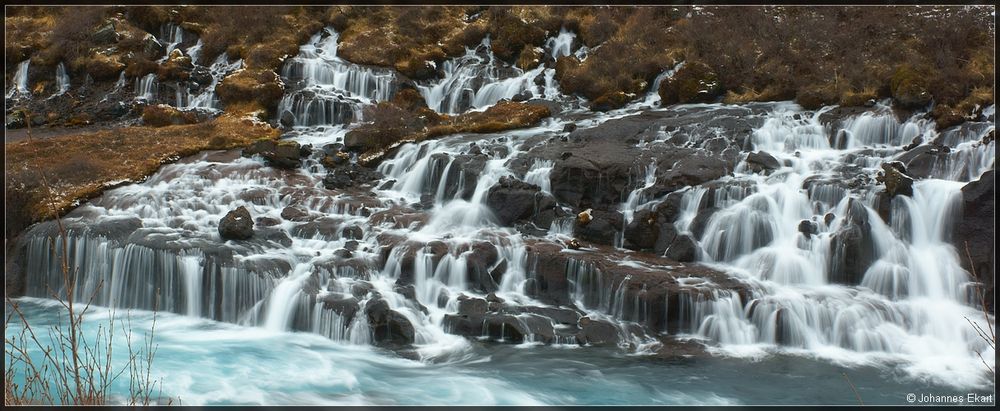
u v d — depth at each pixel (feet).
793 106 59.41
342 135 64.54
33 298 44.50
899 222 42.93
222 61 76.74
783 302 38.55
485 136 59.77
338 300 39.37
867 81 58.49
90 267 43.93
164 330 39.60
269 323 40.22
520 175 50.55
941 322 38.22
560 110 67.05
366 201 50.80
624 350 37.27
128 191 51.72
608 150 52.24
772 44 66.64
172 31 80.28
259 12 80.12
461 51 78.13
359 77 73.20
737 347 37.60
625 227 46.21
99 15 79.10
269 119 69.87
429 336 38.32
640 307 39.19
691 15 74.59
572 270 41.50
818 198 45.19
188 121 68.39
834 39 65.67
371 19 82.07
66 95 73.77
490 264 42.75
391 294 40.52
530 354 36.73
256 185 53.57
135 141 61.05
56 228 45.11
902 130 52.49
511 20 78.54
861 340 37.40
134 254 43.06
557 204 48.11
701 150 51.88
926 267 41.09
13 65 76.74
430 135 60.13
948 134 50.11
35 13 83.41
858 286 41.73
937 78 55.01
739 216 44.21
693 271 41.98
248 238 44.86
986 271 40.37
